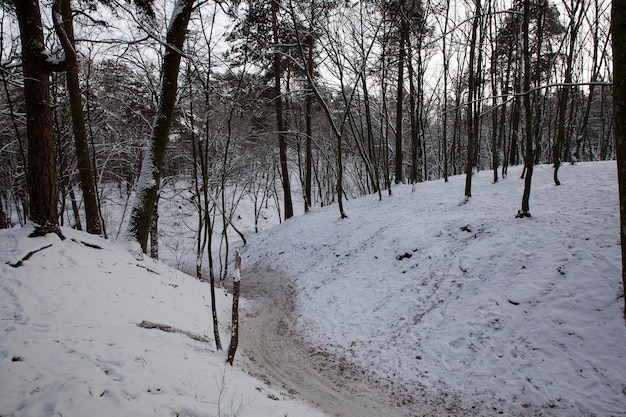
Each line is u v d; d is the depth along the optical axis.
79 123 10.66
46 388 3.62
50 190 8.02
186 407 3.96
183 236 28.05
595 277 7.27
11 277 6.66
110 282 7.85
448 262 10.14
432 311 8.97
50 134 7.91
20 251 7.22
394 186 20.91
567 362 6.33
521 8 12.69
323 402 6.68
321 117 29.52
